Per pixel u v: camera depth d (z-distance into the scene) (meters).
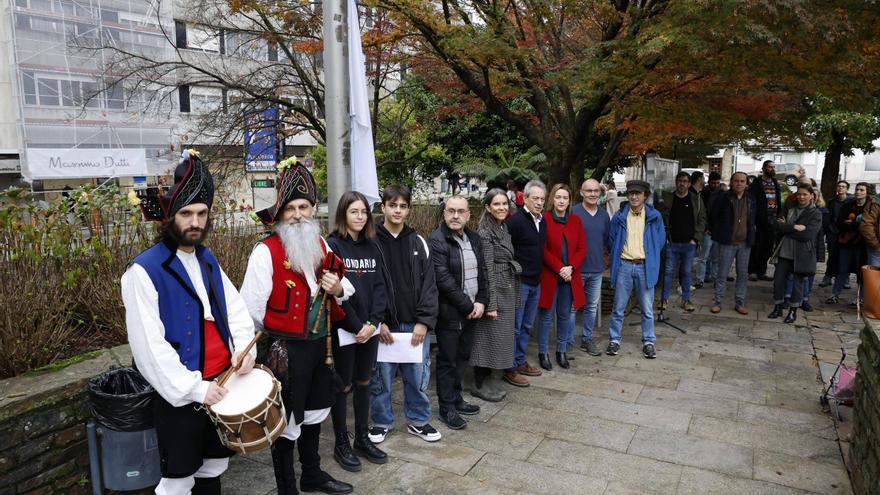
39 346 3.53
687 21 6.00
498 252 4.89
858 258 8.67
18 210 4.13
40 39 22.30
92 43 21.22
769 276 11.05
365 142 4.78
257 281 3.22
